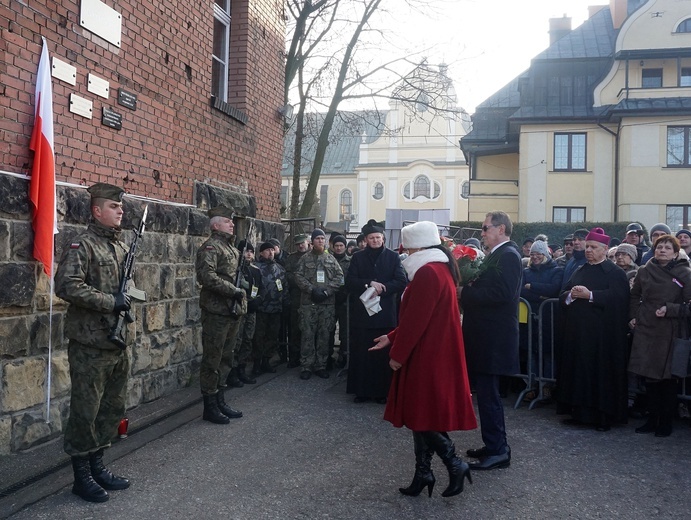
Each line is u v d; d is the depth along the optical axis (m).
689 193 25.56
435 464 4.74
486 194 30.09
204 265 5.41
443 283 4.02
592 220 27.27
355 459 4.75
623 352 5.59
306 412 6.09
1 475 4.14
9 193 4.45
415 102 15.83
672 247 5.48
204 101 7.48
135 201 6.00
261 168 9.24
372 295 5.81
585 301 5.69
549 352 6.69
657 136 25.80
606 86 27.47
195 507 3.81
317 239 7.67
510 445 5.15
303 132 17.47
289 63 14.38
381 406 6.40
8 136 4.53
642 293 5.58
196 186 7.22
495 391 4.63
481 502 3.96
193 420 5.68
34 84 4.77
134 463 4.54
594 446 5.14
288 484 4.21
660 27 26.66
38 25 4.81
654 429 5.56
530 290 7.18
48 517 3.61
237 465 4.55
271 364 8.59
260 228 8.95
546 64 28.20
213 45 8.48
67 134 5.14
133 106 6.02
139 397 6.08
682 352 5.26
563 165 27.66
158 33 6.47
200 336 7.30
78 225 5.19
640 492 4.15
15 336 4.52
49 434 4.85
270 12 9.48
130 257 4.11
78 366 3.83
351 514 3.75
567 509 3.87
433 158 57.09
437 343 3.95
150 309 6.27
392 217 18.08
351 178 60.44
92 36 5.43
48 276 4.81
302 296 7.70
